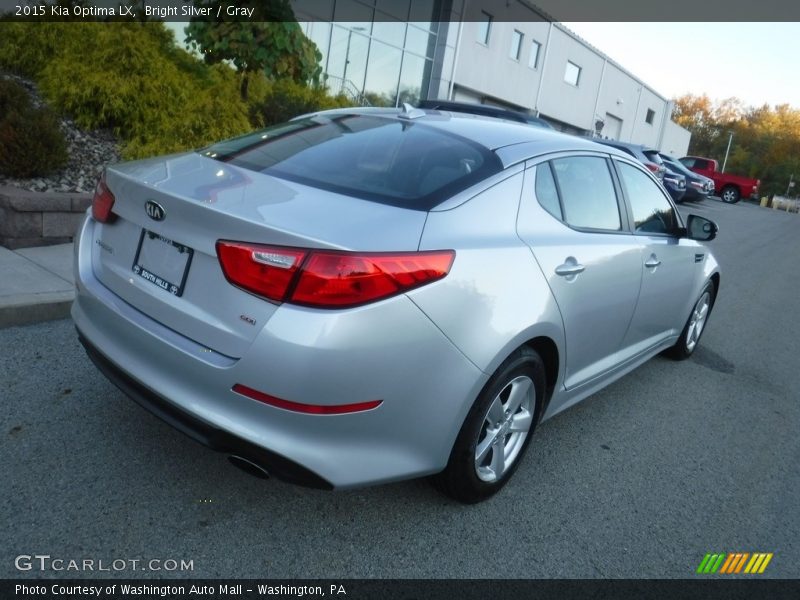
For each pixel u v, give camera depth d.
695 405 4.23
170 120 6.61
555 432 3.55
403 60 19.31
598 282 2.99
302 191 2.29
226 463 2.75
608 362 3.51
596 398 4.12
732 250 13.01
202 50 7.21
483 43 22.72
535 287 2.54
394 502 2.66
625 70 33.78
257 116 8.19
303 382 1.95
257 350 1.96
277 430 2.02
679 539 2.73
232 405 2.04
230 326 2.03
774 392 4.71
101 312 2.41
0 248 4.71
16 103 5.43
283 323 1.94
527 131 3.11
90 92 6.33
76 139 6.25
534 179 2.77
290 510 2.52
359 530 2.46
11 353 3.40
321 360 1.94
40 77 6.89
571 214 2.99
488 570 2.36
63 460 2.60
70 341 3.64
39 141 5.38
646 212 3.77
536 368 2.68
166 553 2.21
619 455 3.39
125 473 2.58
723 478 3.31
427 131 2.83
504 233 2.51
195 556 2.22
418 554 2.39
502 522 2.65
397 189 2.38
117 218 2.48
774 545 2.78
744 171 78.69
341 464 2.10
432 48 20.23
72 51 6.95
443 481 2.54
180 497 2.49
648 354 4.20
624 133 36.84
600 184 3.29
